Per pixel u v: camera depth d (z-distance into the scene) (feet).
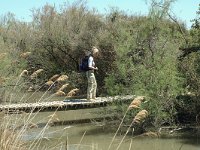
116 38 75.00
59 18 99.14
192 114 48.65
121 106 47.52
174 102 48.42
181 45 52.65
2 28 104.58
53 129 47.52
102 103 55.06
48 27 97.19
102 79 79.41
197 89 48.70
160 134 44.96
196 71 49.42
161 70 47.98
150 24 52.31
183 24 65.92
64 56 94.68
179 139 42.75
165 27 52.65
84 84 84.43
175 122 48.85
